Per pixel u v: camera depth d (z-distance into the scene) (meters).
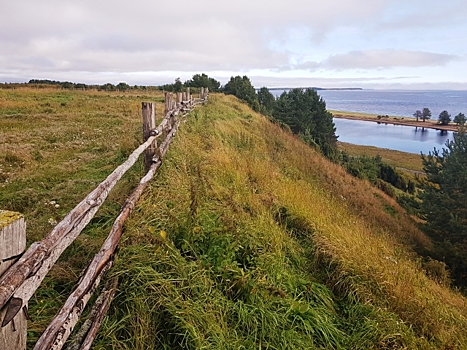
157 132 5.21
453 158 15.02
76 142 9.12
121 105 19.23
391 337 3.27
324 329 3.19
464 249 11.66
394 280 4.38
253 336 2.80
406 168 42.84
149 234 3.21
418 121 134.12
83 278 2.17
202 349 2.40
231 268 3.38
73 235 1.94
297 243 4.99
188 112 12.30
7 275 1.13
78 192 5.06
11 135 9.54
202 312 2.69
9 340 1.18
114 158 7.06
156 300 2.64
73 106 18.23
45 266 1.51
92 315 2.23
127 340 2.36
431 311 4.00
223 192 5.39
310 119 35.94
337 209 8.48
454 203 13.62
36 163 6.84
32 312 2.37
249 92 33.44
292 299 3.35
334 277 4.27
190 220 3.74
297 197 6.80
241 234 4.01
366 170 25.50
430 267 8.87
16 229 1.17
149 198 3.99
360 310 3.70
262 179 7.45
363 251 4.87
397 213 16.72
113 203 4.29
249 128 16.22
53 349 1.62
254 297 3.18
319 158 19.19
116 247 2.86
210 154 7.62
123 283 2.69
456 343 3.68
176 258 3.12
